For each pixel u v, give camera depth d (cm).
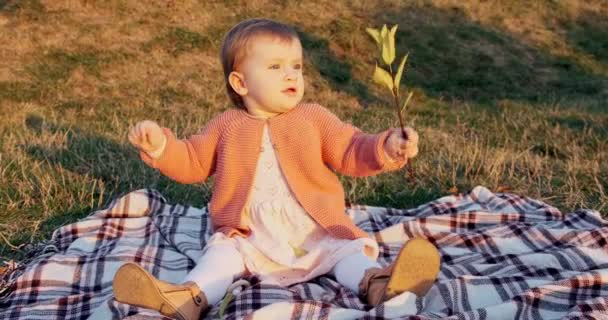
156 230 217
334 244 181
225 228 184
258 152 183
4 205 238
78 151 287
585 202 249
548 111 433
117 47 476
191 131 320
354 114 416
